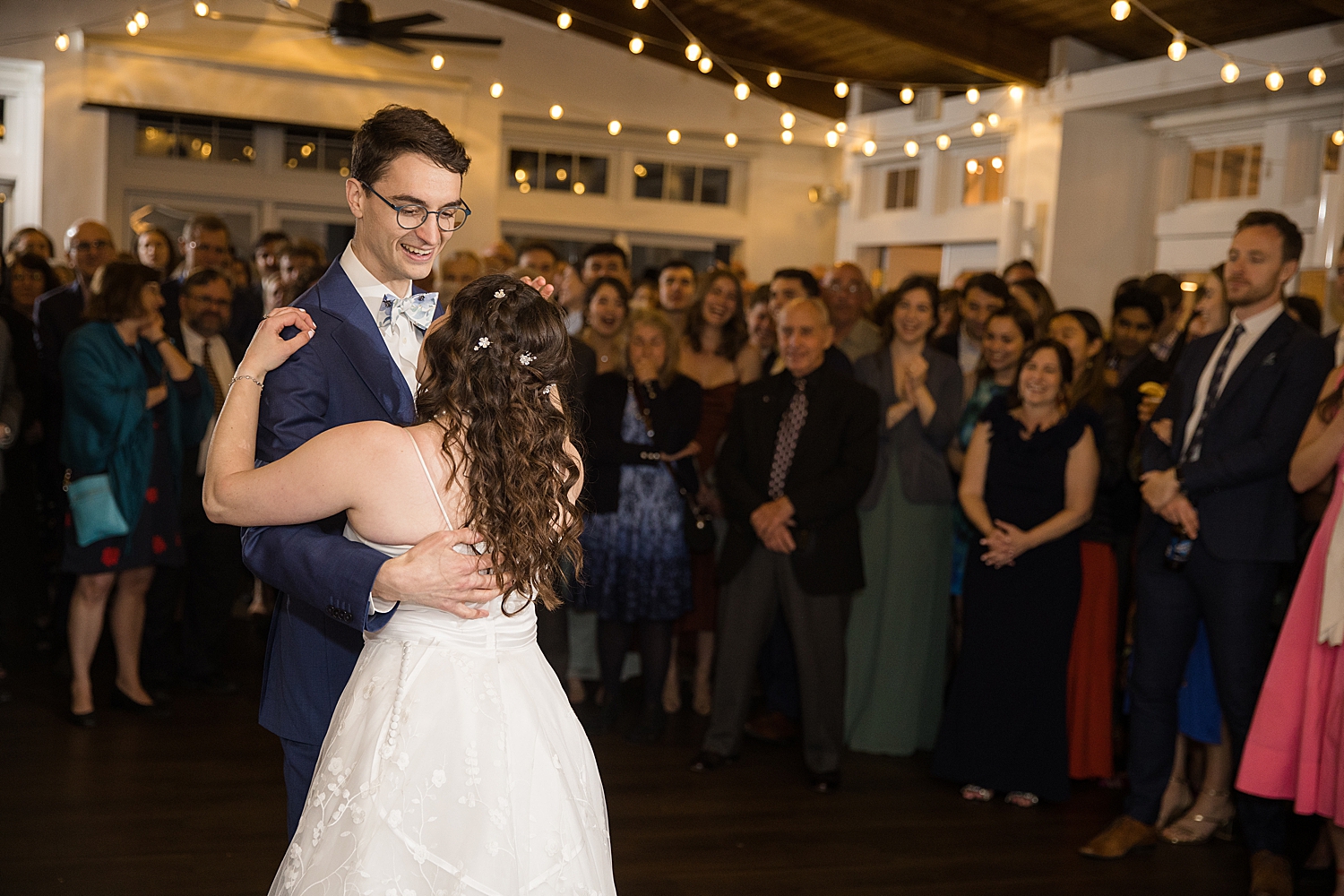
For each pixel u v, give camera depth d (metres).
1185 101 7.12
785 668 4.30
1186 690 3.50
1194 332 3.90
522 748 1.66
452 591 1.61
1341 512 2.89
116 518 3.90
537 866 1.62
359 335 1.84
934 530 4.16
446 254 9.14
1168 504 3.22
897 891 3.01
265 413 1.77
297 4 8.59
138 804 3.36
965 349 5.43
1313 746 2.92
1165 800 3.62
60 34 7.89
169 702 4.30
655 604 4.12
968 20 7.46
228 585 4.52
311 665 1.87
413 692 1.64
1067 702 3.88
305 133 8.91
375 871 1.56
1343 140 6.20
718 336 4.68
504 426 1.64
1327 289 5.23
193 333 4.62
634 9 9.06
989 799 3.77
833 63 9.38
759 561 3.84
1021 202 7.82
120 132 8.49
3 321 4.18
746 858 3.18
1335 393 2.97
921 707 4.25
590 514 4.14
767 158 10.12
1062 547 3.73
